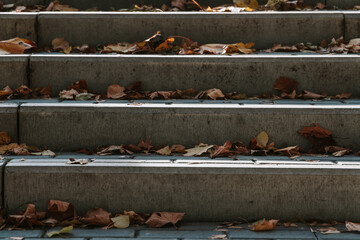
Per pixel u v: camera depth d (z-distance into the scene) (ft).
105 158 10.00
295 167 9.20
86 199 9.26
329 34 14.06
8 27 13.87
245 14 14.01
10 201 9.23
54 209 9.07
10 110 10.60
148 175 9.21
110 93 11.98
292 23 13.99
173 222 8.91
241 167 9.21
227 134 10.74
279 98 12.03
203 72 12.26
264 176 9.18
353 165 9.39
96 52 13.78
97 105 10.75
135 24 14.01
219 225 9.06
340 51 13.21
